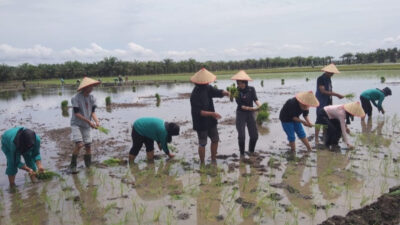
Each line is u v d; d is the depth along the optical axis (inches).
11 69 2891.2
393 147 281.9
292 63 3971.5
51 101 981.2
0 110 778.8
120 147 330.6
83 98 256.4
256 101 281.6
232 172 236.2
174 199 191.3
